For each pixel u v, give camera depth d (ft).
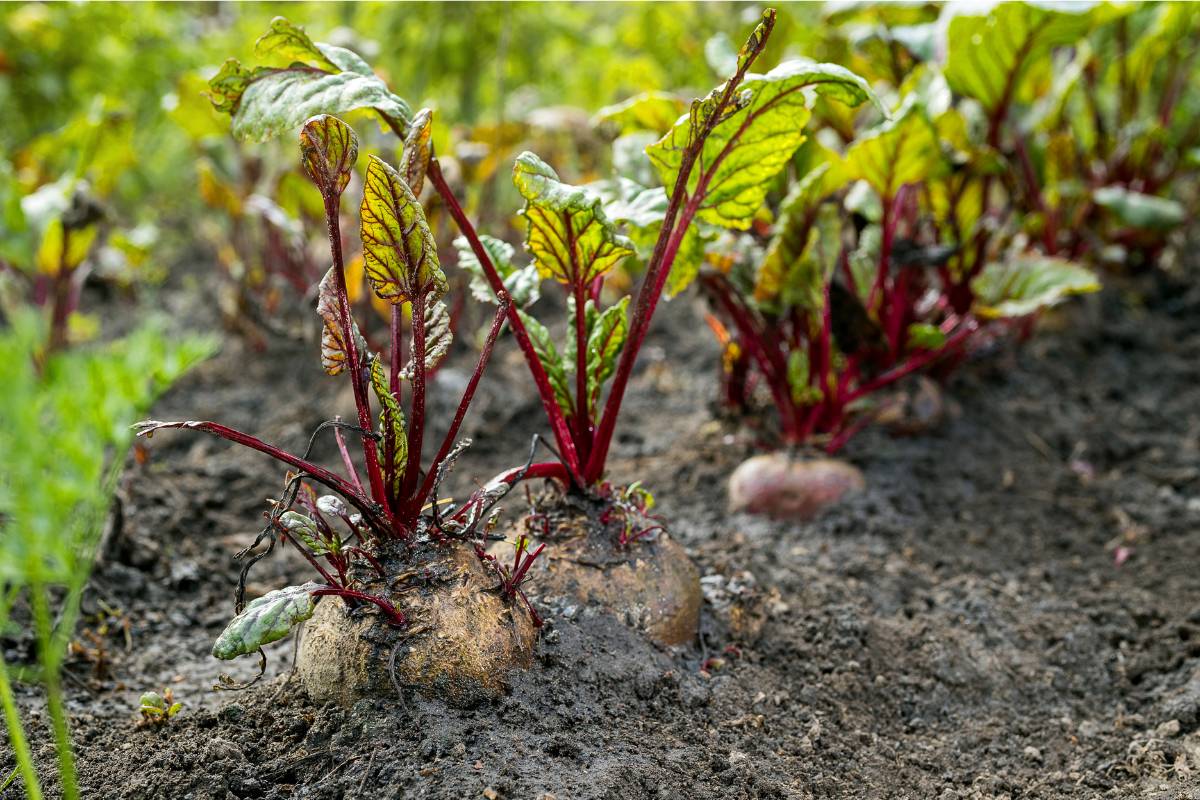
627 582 2.10
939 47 3.08
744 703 2.09
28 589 2.35
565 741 1.87
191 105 3.46
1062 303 3.63
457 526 1.98
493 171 3.53
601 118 2.76
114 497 2.48
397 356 1.98
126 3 4.86
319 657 1.93
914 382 2.97
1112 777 2.05
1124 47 3.79
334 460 3.01
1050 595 2.52
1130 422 3.25
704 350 3.65
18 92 4.91
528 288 2.16
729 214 2.22
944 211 3.06
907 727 2.15
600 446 2.13
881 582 2.50
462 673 1.89
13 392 1.43
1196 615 2.43
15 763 1.90
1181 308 3.88
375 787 1.78
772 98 2.06
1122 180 3.79
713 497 2.80
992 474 2.95
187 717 2.01
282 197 3.51
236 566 2.59
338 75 1.99
